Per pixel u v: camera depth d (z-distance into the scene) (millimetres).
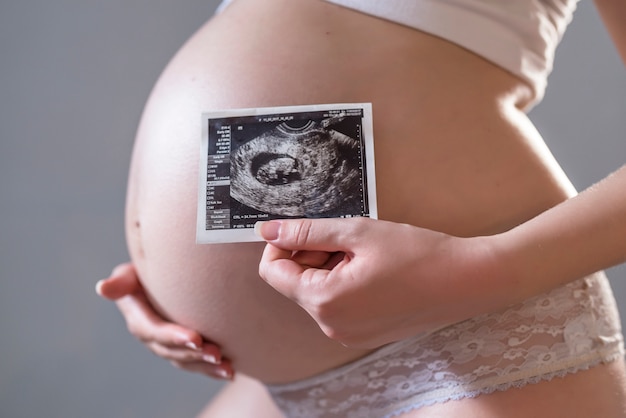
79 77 1568
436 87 772
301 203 755
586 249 643
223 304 819
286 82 794
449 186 749
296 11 834
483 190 752
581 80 1425
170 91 876
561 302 729
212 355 870
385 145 755
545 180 780
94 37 1569
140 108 1581
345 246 658
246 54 828
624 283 1411
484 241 648
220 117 793
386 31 795
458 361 737
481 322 728
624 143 1423
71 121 1570
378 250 640
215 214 765
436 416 749
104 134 1577
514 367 721
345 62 786
